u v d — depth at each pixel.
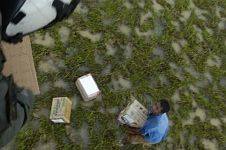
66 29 6.22
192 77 6.64
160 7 7.06
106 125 5.80
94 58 6.17
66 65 5.97
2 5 3.32
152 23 6.83
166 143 6.02
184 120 6.27
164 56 6.61
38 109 5.57
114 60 6.26
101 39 6.35
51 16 3.57
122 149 5.78
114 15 6.61
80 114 5.75
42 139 5.46
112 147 5.73
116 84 6.11
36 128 5.48
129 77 6.23
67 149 5.51
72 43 6.15
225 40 7.27
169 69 6.54
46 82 5.77
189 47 6.89
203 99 6.55
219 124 6.48
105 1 6.65
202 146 6.21
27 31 3.61
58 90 5.77
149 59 6.48
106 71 6.14
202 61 6.86
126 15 6.70
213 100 6.62
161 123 5.31
